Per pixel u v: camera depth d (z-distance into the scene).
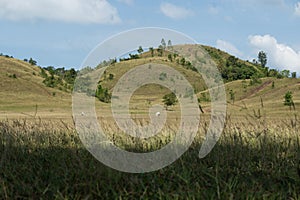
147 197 4.81
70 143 7.61
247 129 7.83
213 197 4.75
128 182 5.25
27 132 8.12
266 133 7.45
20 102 76.31
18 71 102.88
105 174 5.47
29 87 90.88
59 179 5.36
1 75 96.06
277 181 5.61
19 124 8.45
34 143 7.45
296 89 58.25
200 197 4.73
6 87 89.56
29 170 5.75
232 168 6.11
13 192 5.16
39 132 8.15
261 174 5.88
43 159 6.43
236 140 7.12
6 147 6.75
